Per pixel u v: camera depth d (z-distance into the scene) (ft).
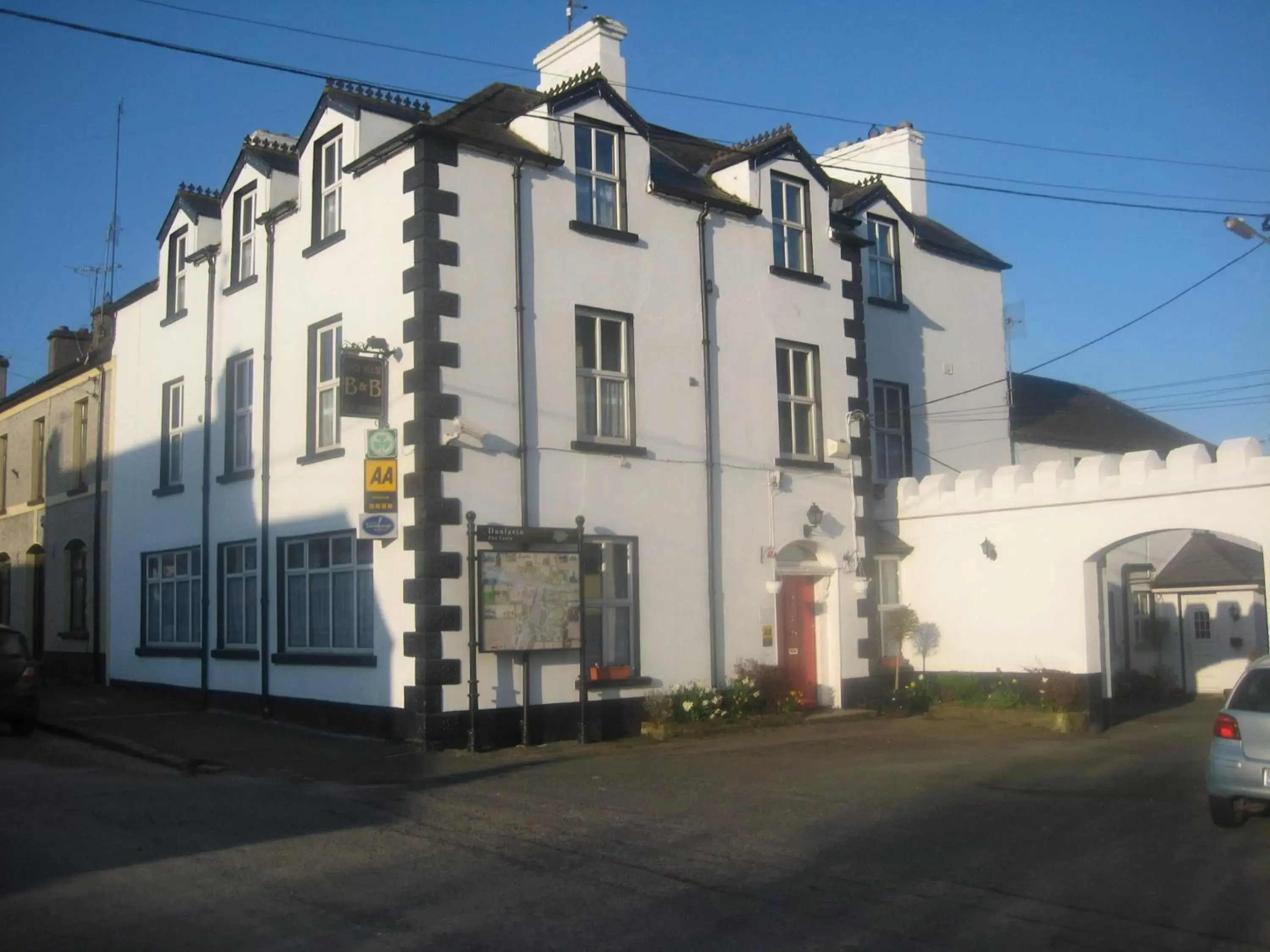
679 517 59.57
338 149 59.11
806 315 67.10
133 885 28.19
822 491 66.13
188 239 72.84
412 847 32.55
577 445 55.93
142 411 76.64
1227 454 56.80
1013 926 25.52
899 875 29.66
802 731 59.26
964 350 83.20
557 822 36.01
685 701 57.31
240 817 36.68
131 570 76.38
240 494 64.85
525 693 52.49
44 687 78.13
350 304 56.65
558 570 53.52
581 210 58.44
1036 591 64.80
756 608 62.34
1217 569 89.45
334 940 23.94
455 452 51.78
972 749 53.52
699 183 66.33
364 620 55.16
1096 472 62.23
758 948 23.79
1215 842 33.53
